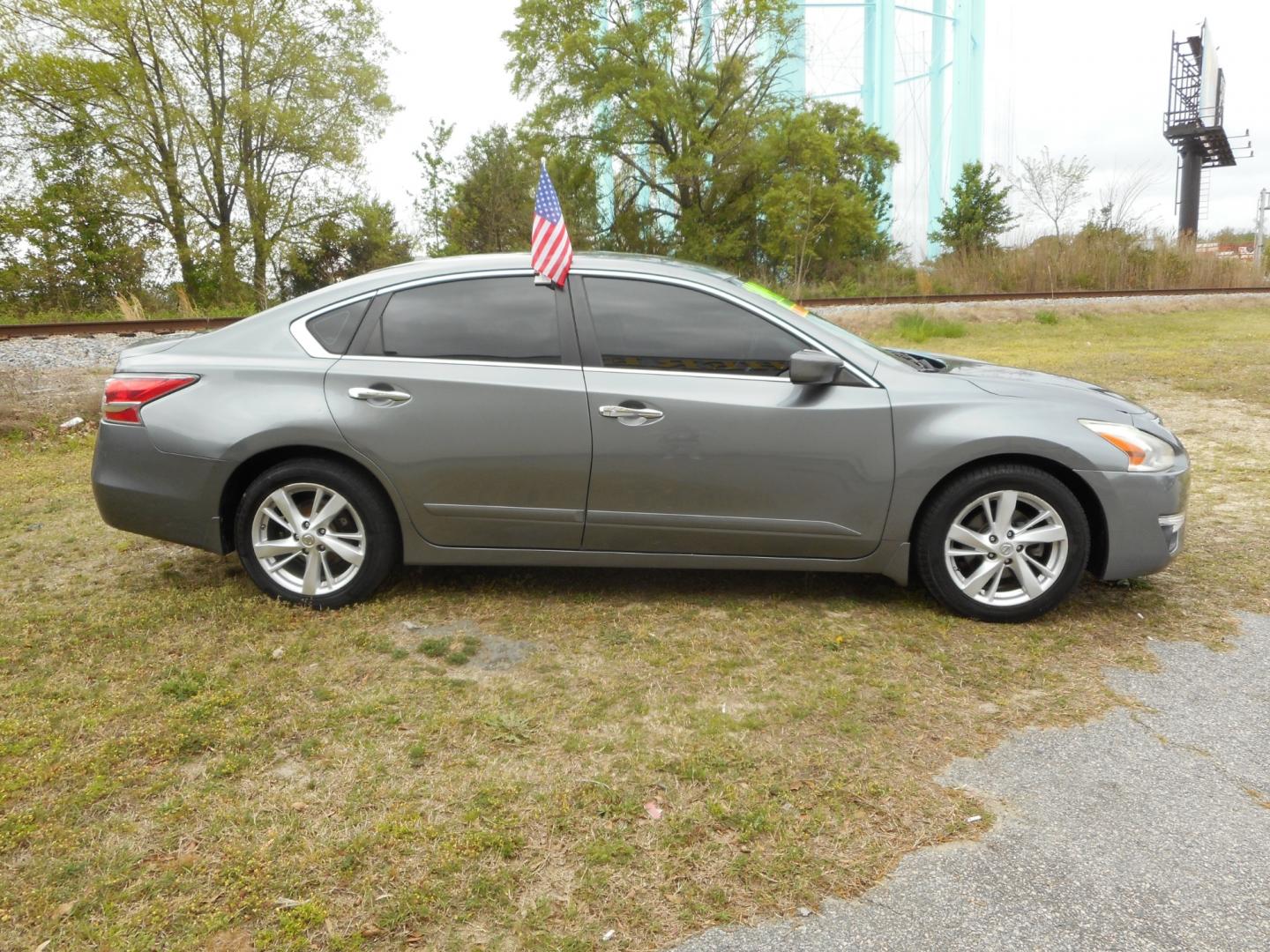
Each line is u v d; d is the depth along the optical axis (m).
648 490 3.82
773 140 29.20
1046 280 24.03
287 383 3.87
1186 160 47.19
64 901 2.12
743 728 2.93
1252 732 2.94
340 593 3.95
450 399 3.81
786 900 2.14
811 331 3.86
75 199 27.03
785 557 3.91
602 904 2.12
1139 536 3.77
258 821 2.42
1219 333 15.73
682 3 28.05
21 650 3.52
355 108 29.28
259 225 28.64
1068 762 2.76
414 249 31.27
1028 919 2.08
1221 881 2.21
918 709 3.08
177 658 3.45
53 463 7.20
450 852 2.29
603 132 29.41
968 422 3.73
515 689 3.21
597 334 3.87
